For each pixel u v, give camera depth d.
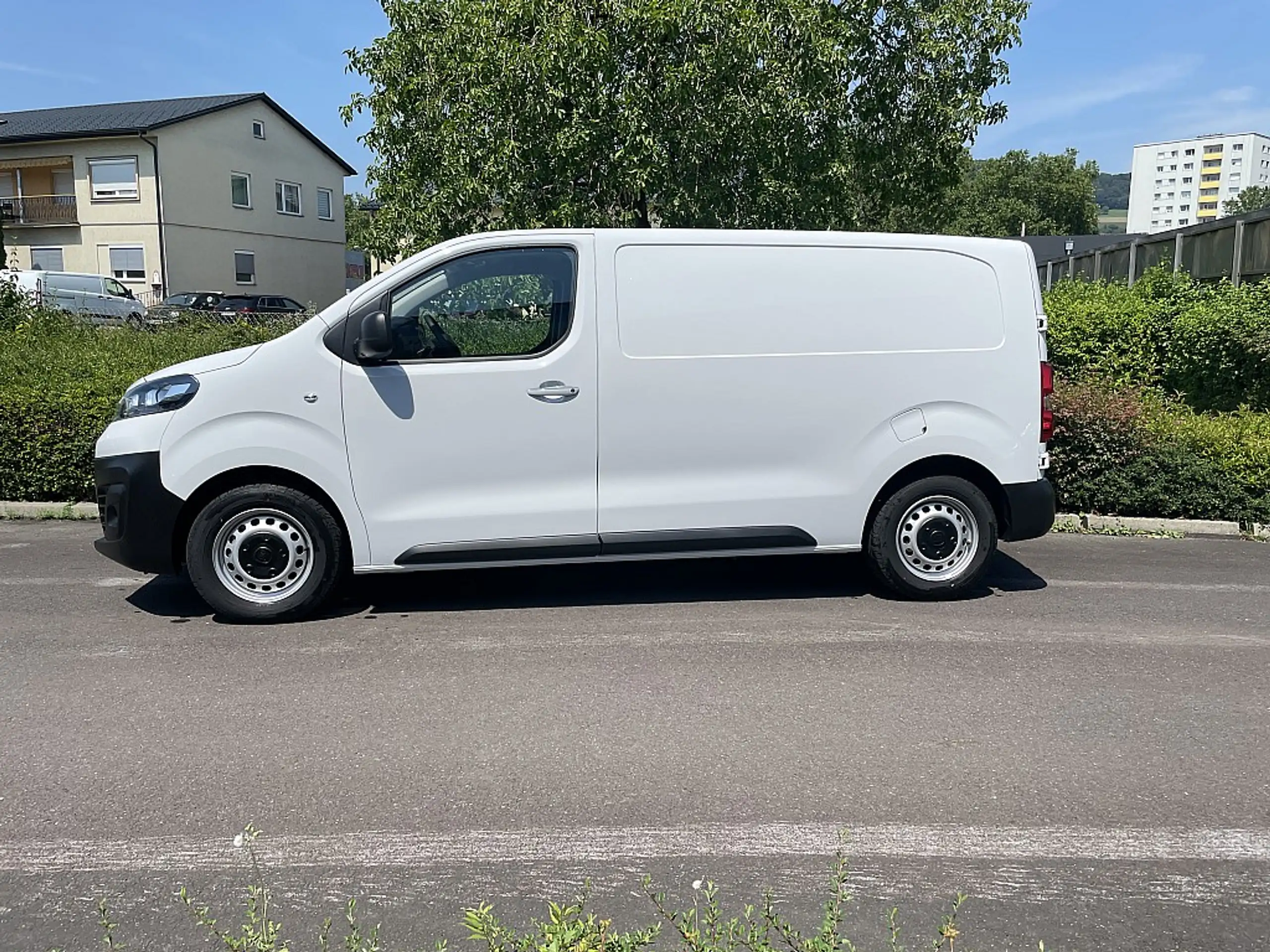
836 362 5.82
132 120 38.91
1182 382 10.43
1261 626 5.69
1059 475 8.54
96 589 6.35
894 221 18.89
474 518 5.59
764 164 13.30
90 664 5.00
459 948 2.82
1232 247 14.62
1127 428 8.43
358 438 5.48
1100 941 2.85
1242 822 3.48
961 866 3.21
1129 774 3.84
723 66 12.20
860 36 15.42
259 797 3.66
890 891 3.07
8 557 7.14
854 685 4.73
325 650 5.21
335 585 5.69
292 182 44.47
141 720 4.33
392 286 5.50
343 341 5.47
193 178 39.28
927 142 16.73
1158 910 2.99
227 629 5.55
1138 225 177.00
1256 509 8.21
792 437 5.82
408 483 5.54
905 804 3.60
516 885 3.12
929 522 6.07
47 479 8.61
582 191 13.00
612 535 5.71
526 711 4.42
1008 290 6.02
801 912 2.97
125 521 5.44
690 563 7.07
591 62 12.10
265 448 5.42
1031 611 5.96
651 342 5.63
